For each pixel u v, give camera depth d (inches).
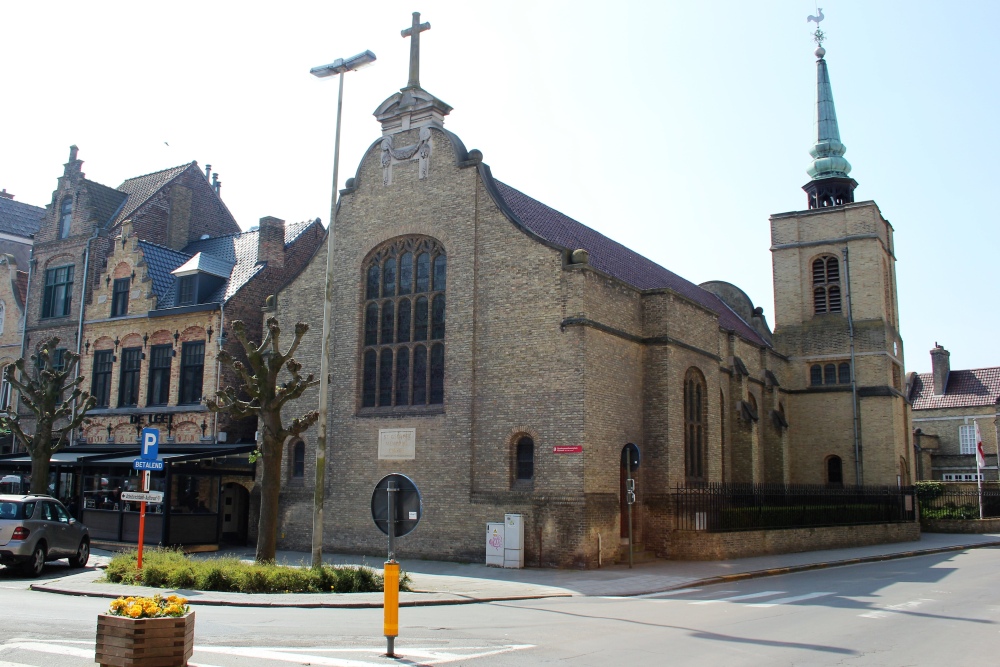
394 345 1077.1
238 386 1218.6
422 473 1010.1
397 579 421.4
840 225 1753.2
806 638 486.0
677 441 1049.5
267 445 789.2
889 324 1764.3
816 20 1895.9
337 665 384.8
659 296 1061.8
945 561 1110.4
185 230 1521.9
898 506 1475.1
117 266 1357.0
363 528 1043.9
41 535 789.9
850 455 1660.9
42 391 1106.7
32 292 1469.0
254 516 1154.7
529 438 956.0
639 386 1042.1
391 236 1096.2
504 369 976.3
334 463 1084.5
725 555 1018.1
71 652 400.5
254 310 1266.0
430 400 1034.1
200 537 1075.3
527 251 984.3
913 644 470.3
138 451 1198.3
